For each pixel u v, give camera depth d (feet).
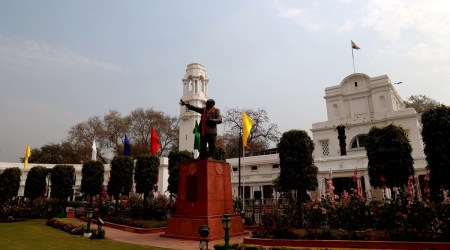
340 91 156.15
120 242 40.37
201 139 48.06
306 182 51.98
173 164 78.84
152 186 75.92
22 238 42.93
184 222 43.91
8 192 77.87
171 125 210.79
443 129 43.68
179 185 47.75
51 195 86.69
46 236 45.50
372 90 148.25
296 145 53.26
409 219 35.73
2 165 159.22
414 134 126.31
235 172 138.62
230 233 44.91
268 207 54.65
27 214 78.28
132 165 82.23
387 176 49.26
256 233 41.29
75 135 187.73
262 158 131.64
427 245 32.55
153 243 39.81
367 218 40.86
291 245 37.32
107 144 192.24
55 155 205.26
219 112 48.78
